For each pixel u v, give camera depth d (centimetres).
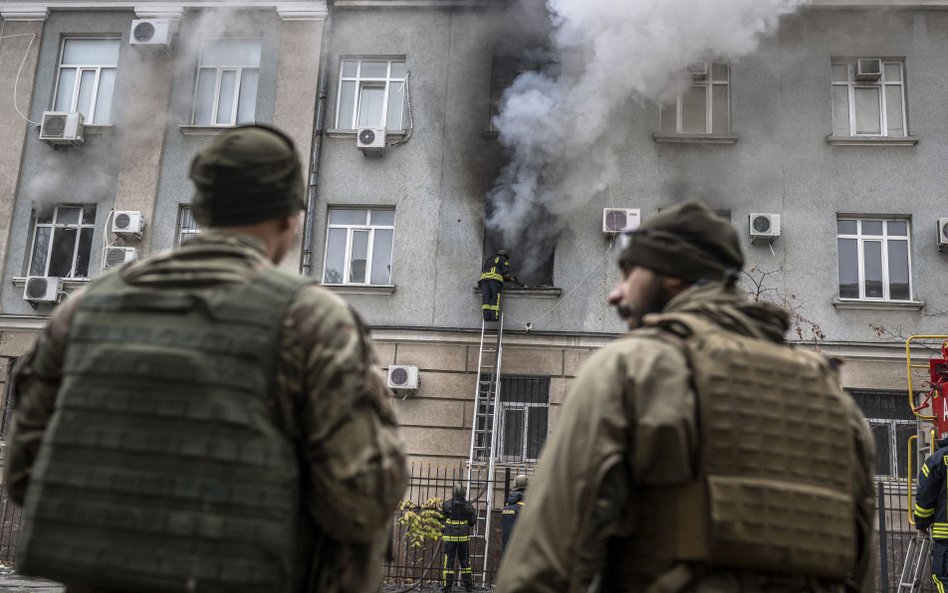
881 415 1573
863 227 1655
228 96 1822
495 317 1598
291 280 192
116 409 181
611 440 183
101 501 176
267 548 173
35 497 182
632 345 195
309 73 1792
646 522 185
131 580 171
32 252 1781
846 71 1720
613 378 189
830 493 194
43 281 1709
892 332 1581
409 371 1606
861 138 1652
